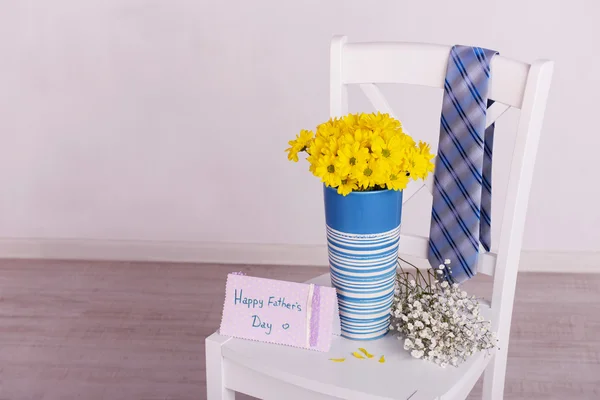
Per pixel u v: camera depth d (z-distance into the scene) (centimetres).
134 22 283
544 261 293
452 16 270
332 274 138
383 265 134
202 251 306
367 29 275
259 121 289
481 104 147
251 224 302
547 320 260
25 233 311
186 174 299
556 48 269
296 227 300
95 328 258
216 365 140
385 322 141
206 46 283
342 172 125
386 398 124
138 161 299
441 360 133
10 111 297
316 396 131
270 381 136
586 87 271
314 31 277
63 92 293
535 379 228
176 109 291
